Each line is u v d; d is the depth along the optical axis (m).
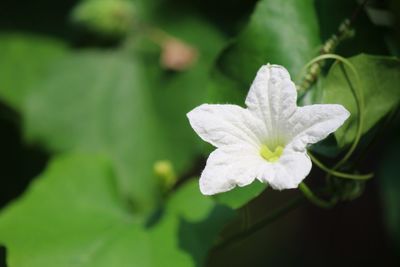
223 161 0.33
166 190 0.42
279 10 0.38
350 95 0.36
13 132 0.50
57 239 0.41
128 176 0.49
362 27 0.38
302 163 0.32
